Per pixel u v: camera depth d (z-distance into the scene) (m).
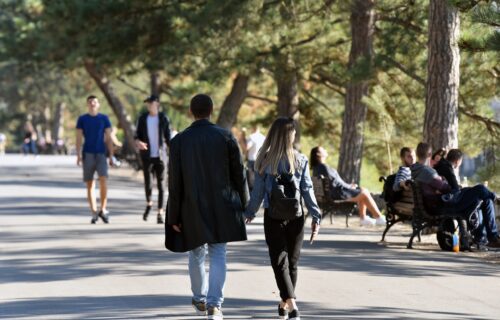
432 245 29.30
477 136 49.28
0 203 44.09
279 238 17.19
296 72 54.62
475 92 47.53
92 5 59.91
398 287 20.92
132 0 59.31
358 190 35.31
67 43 68.69
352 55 45.03
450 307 18.67
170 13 56.75
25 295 19.59
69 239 29.39
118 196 50.69
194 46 53.59
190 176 16.97
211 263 17.08
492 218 27.97
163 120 34.94
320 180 35.66
